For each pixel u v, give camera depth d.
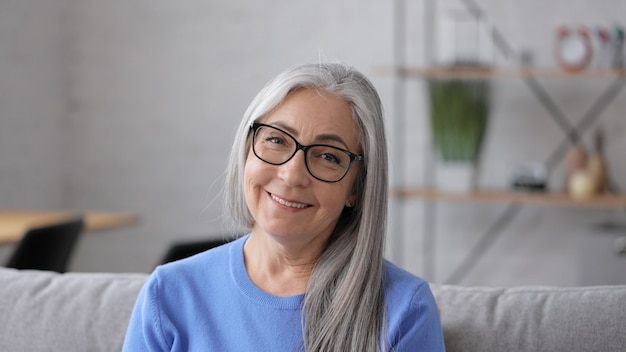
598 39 4.24
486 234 4.71
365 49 4.73
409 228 4.76
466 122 4.26
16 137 4.63
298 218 1.45
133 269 5.00
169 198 4.96
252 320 1.48
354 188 1.48
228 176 1.54
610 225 4.54
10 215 3.98
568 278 4.66
